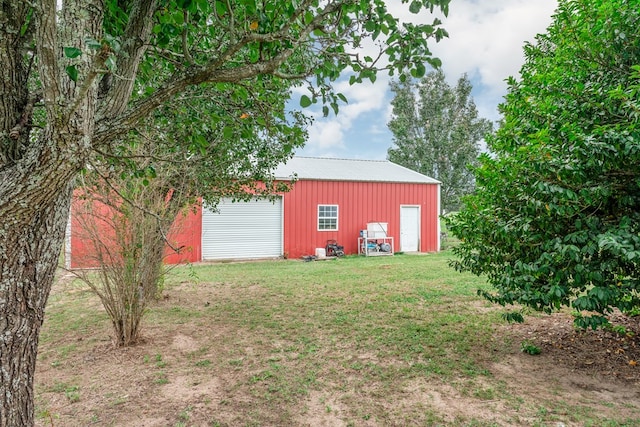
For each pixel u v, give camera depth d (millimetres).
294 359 3867
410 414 2768
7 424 1610
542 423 2607
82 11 1446
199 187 5578
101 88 1895
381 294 6910
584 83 3291
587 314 5043
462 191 25531
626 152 2479
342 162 18156
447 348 4105
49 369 3631
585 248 2727
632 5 2838
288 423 2668
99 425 2625
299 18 1959
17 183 1382
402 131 26734
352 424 2650
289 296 6910
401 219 16078
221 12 1803
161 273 5469
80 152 1393
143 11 1740
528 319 5090
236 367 3670
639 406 2824
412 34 1816
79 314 5742
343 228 15031
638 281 2809
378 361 3785
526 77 3758
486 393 3074
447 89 26688
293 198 14242
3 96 1561
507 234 3184
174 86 1669
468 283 7805
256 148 5707
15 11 1603
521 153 2855
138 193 4285
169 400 3000
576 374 3400
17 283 1577
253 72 1687
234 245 13438
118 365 3721
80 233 4016
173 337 4590
